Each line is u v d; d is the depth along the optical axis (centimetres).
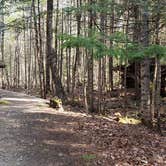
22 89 3978
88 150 1197
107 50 872
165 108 2108
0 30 3694
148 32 1197
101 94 2130
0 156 1098
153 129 1642
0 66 3052
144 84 1722
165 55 902
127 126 1645
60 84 2625
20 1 3397
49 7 2584
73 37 885
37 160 1083
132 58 902
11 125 1491
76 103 2361
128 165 1065
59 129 1458
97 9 1084
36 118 1653
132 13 1319
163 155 1194
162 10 1065
